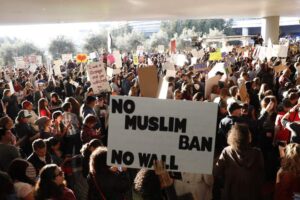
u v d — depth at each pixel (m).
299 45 42.59
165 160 3.69
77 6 23.50
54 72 22.83
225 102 8.21
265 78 15.33
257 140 7.41
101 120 10.20
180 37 72.50
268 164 7.50
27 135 8.51
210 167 3.66
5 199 4.38
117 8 25.70
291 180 4.69
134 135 3.69
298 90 9.73
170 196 3.61
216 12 33.00
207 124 3.63
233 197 4.77
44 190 4.59
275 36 42.97
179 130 3.65
